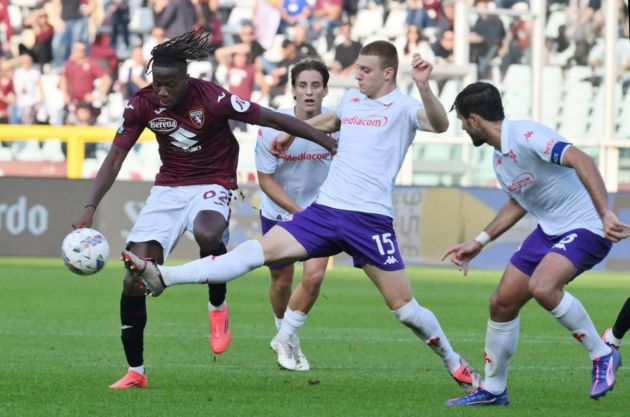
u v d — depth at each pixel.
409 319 15.30
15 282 34.41
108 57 51.03
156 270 14.18
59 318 25.69
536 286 14.23
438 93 47.19
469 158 45.44
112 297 30.75
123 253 13.82
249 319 26.50
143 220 16.44
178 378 17.08
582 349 21.73
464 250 15.22
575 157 13.77
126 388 15.76
